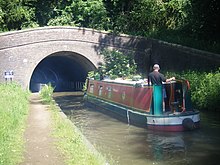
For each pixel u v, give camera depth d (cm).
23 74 2466
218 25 2683
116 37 2650
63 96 2842
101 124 1466
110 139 1172
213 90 1639
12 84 2203
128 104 1523
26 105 1606
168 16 3012
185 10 2850
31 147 861
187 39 2655
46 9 3294
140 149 1038
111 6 3275
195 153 992
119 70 2316
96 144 1102
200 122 1385
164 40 2738
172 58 2477
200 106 1681
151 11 3034
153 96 1312
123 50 2658
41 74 4791
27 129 1095
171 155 971
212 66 2156
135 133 1260
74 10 3212
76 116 1712
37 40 2500
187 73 2080
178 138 1167
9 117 1063
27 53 2472
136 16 3083
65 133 1009
